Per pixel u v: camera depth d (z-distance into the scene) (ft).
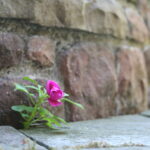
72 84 3.38
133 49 4.27
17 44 3.06
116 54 3.96
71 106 3.36
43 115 2.91
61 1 3.31
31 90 3.04
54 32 3.35
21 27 3.13
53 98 2.84
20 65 3.07
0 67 2.97
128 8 4.37
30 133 2.75
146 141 2.61
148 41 4.77
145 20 4.76
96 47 3.70
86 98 3.50
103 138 2.65
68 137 2.64
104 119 3.58
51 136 2.66
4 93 2.93
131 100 4.11
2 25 3.03
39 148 2.33
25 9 3.08
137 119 3.63
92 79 3.58
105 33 3.79
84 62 3.53
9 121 2.93
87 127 3.06
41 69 3.20
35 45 3.16
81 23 3.50
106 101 3.73
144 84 4.38
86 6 3.57
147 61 4.67
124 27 4.11
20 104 2.97
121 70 3.99
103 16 3.76
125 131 2.94
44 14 3.19
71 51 3.44
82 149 2.39
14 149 2.27
